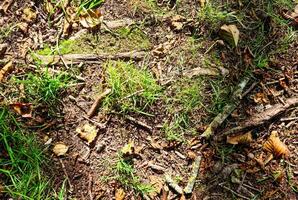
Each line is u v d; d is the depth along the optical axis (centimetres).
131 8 121
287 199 103
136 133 108
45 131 106
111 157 105
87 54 114
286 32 121
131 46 117
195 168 105
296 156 107
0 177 99
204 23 121
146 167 105
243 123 110
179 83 113
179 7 122
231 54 118
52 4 118
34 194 99
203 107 111
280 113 111
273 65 117
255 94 113
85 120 108
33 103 107
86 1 119
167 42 118
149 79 112
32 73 111
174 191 103
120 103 109
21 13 116
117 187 102
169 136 108
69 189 101
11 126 105
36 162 101
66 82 111
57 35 116
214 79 114
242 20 122
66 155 104
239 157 106
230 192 103
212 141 108
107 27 118
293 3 123
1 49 112
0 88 108
